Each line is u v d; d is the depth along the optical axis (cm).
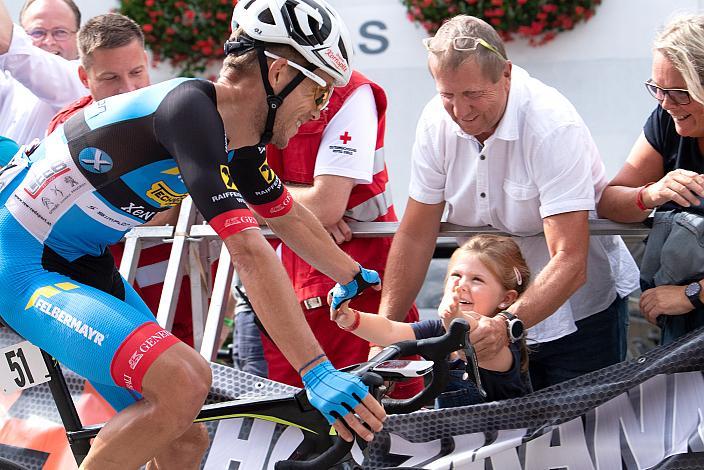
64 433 523
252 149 411
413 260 548
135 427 373
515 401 459
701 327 454
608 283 544
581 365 538
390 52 867
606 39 841
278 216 427
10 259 403
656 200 491
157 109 379
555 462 450
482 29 495
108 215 406
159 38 900
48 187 401
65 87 682
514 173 520
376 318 471
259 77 383
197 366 374
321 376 352
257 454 482
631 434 444
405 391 577
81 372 384
